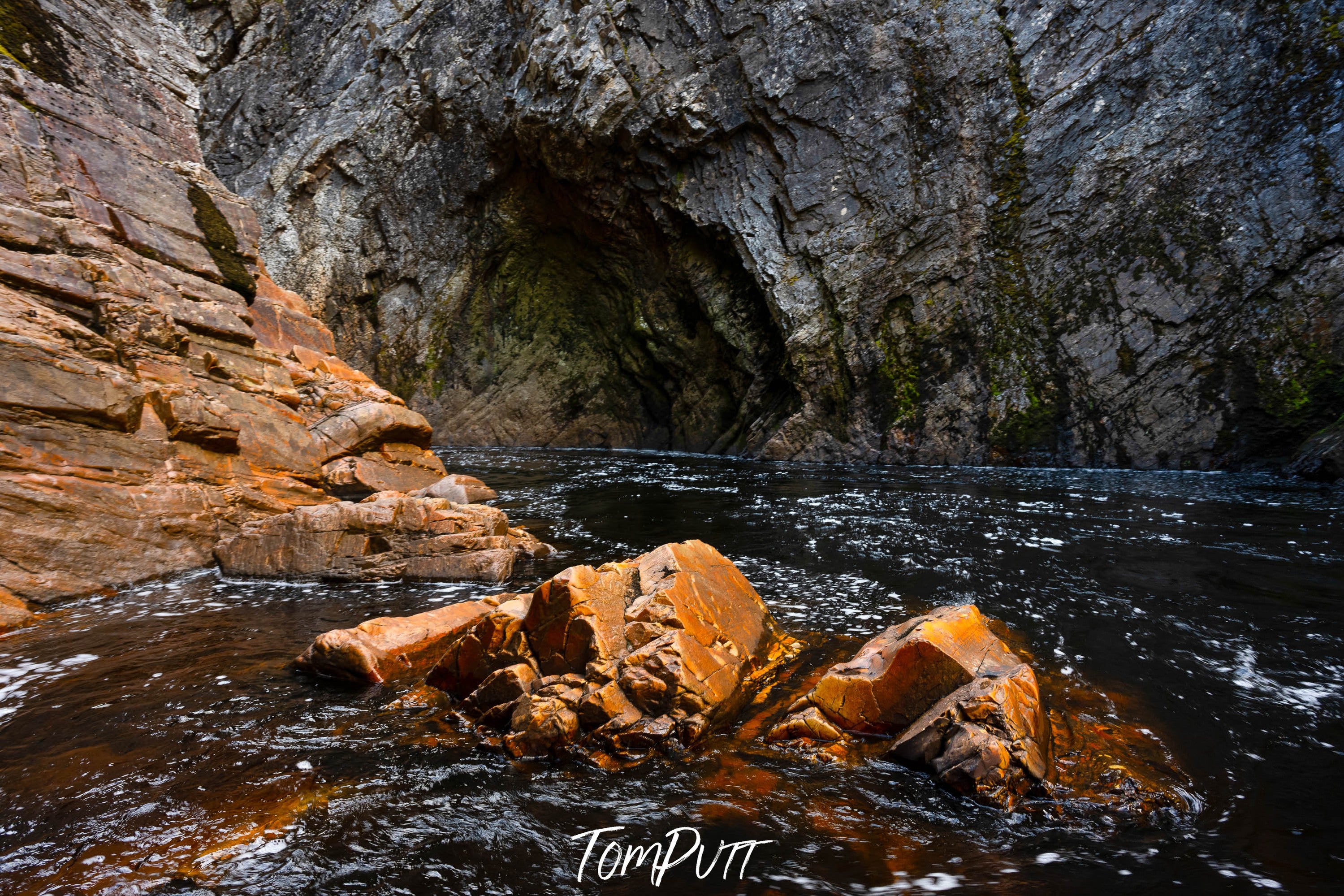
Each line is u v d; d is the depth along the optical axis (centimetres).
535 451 1934
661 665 352
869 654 373
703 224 1664
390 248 2138
